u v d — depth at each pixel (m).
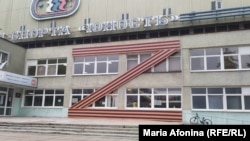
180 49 22.81
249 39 20.89
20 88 27.25
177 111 21.69
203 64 22.06
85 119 22.55
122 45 24.81
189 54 22.50
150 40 23.92
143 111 22.75
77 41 29.03
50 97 26.64
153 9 26.62
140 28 26.31
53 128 16.12
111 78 24.59
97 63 25.59
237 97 20.55
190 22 24.72
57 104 26.20
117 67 24.80
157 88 22.92
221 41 21.64
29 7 32.38
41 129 16.11
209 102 21.22
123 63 24.47
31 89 27.41
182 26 24.95
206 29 24.59
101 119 22.73
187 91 21.84
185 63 22.36
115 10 28.12
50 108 26.22
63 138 13.45
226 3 24.14
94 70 25.56
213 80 21.31
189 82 21.92
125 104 23.58
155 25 25.80
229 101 20.70
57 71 27.08
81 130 15.55
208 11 23.66
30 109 26.94
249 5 23.41
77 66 26.34
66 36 29.22
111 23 27.09
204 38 22.20
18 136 13.90
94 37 28.38
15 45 27.23
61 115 25.56
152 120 22.17
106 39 27.91
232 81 20.78
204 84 21.48
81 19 29.33
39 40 30.14
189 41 22.64
